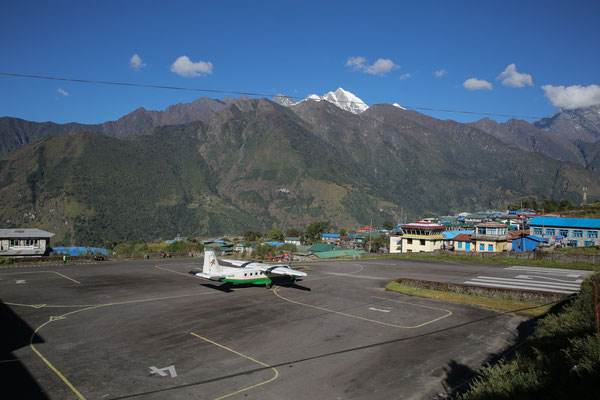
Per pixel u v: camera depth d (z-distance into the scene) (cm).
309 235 17250
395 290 3759
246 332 2483
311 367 1936
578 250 6006
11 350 2150
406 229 8119
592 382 1243
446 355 2095
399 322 2709
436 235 7925
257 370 1897
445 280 4262
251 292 3716
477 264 5591
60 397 1620
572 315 2184
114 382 1761
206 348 2194
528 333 2450
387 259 6600
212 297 3484
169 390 1684
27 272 4881
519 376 1402
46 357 2052
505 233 7125
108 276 4625
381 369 1912
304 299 3419
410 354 2112
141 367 1927
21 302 3266
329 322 2708
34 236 6775
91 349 2172
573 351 1505
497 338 2369
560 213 11744
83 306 3139
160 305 3183
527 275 4497
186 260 6412
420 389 1702
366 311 3012
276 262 6438
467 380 1781
